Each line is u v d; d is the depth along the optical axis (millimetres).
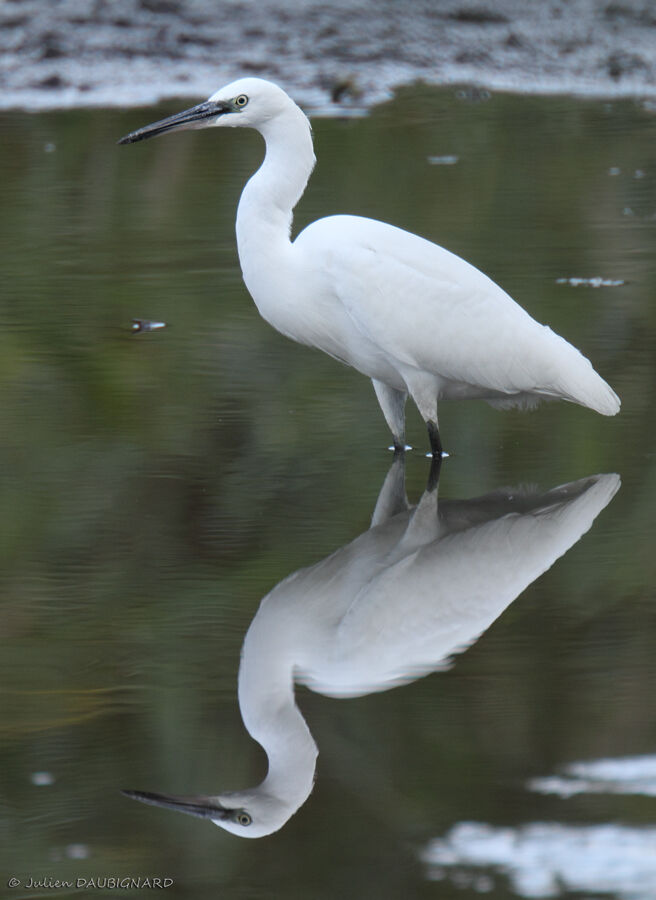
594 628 7336
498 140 20797
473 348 10148
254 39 26469
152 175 19375
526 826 5484
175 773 5977
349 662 6973
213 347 12586
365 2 28062
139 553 8422
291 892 5160
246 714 6438
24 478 9609
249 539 8648
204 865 5273
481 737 6145
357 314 10062
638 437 10539
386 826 5527
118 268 14906
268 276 10375
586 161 19469
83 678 6816
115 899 5156
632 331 12555
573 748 6047
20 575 8102
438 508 9211
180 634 7316
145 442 10375
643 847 5309
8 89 23984
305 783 5871
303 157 10336
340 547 8516
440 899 5039
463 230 16000
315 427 10859
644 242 15555
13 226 16625
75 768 6004
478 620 7469
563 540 8617
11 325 12945
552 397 10641
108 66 25000
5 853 5387
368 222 10344
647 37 27188
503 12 27953
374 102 23766
